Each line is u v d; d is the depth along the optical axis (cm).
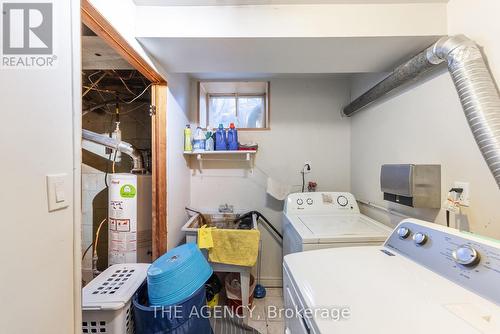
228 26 135
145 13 135
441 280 85
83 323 118
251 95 284
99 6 100
